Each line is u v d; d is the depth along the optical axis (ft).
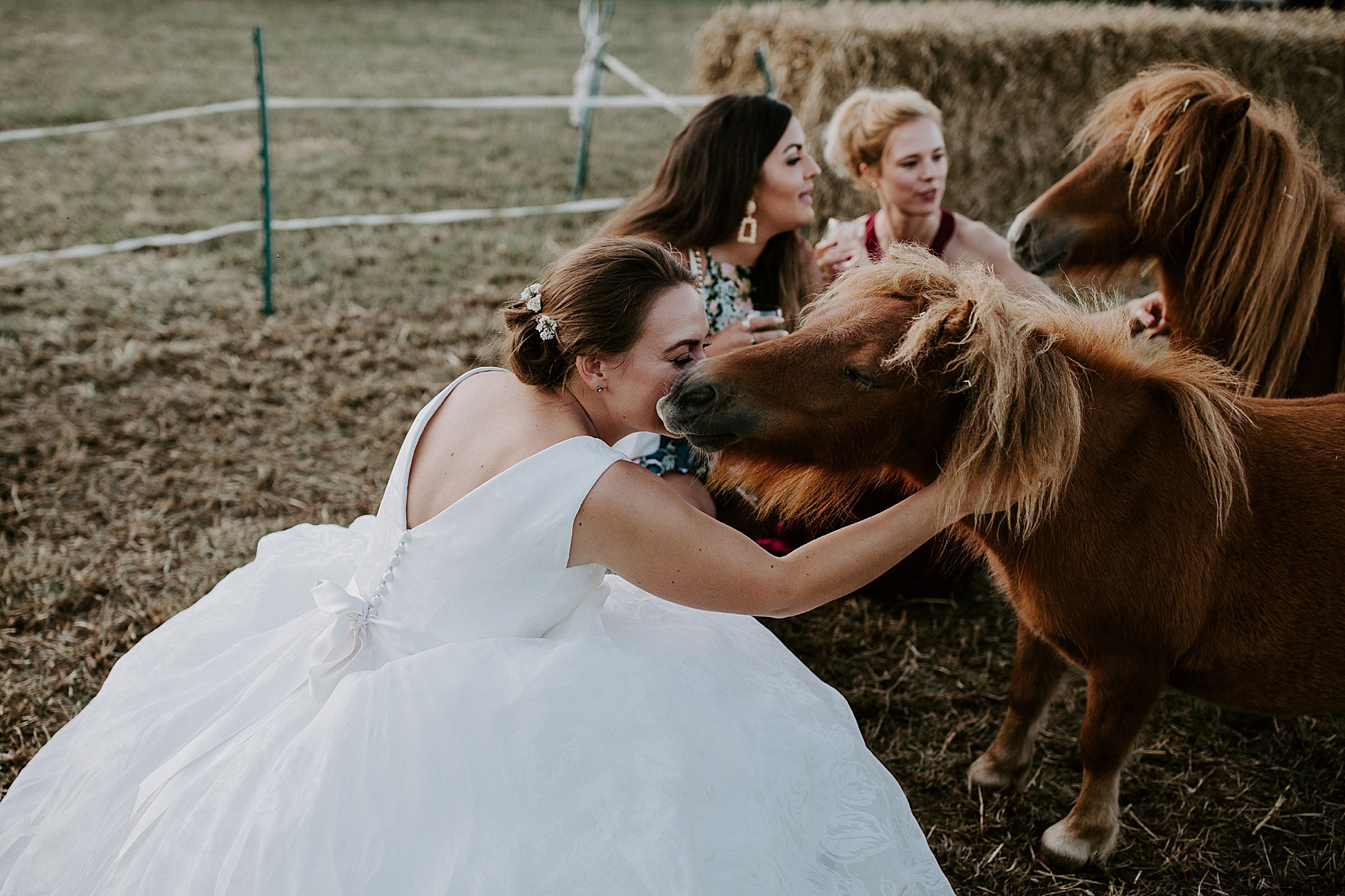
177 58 33.88
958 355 5.45
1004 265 10.93
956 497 5.53
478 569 5.33
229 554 10.38
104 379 13.60
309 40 39.01
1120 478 6.11
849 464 5.95
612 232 9.21
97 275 16.72
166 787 5.20
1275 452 6.21
